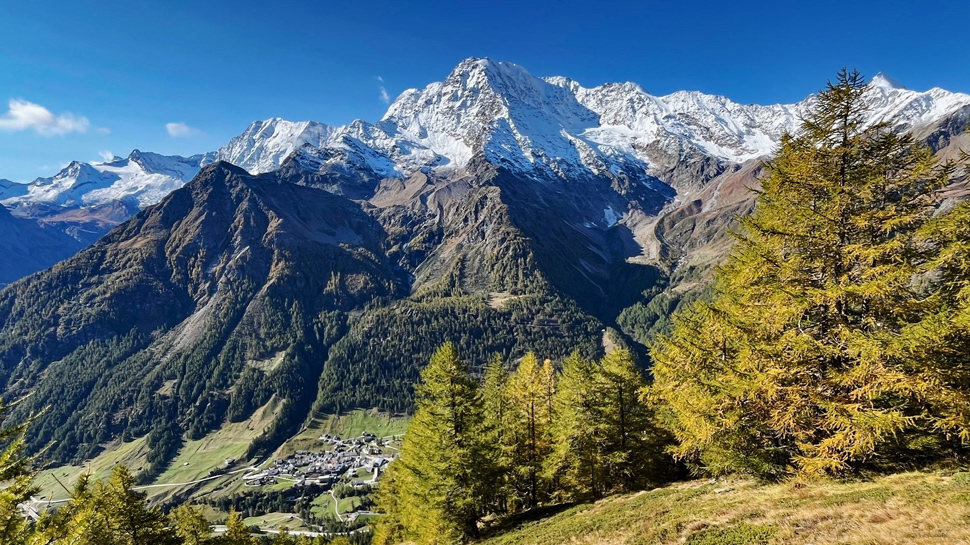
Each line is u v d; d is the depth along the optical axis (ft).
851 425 52.01
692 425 68.39
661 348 84.43
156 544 93.04
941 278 55.21
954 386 51.11
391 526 171.94
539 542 79.97
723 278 71.26
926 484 51.52
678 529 61.16
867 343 50.31
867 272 52.42
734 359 68.95
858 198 56.65
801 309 57.11
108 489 90.63
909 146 55.26
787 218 60.44
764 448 69.26
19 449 50.08
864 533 44.04
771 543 48.32
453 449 101.81
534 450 131.44
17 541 47.44
